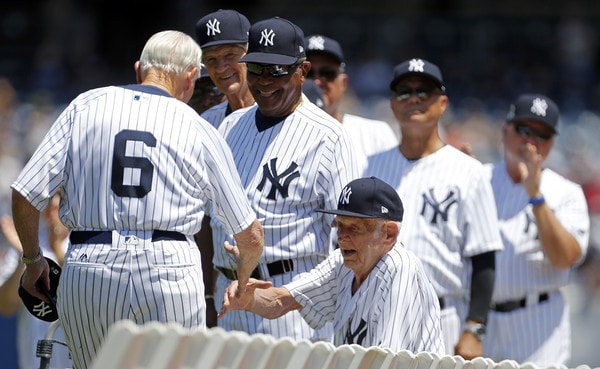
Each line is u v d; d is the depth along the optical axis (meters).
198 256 18.06
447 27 102.94
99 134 17.62
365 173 25.22
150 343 13.80
